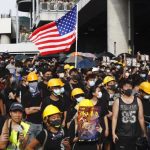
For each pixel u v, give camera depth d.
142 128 9.12
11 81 13.67
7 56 28.28
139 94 10.27
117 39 36.56
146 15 52.34
